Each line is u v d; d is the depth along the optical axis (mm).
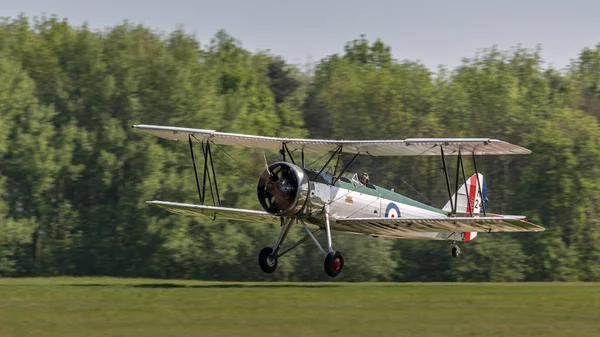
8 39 116688
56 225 105562
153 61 111375
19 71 107562
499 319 30922
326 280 107688
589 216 116125
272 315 31484
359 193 53500
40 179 103062
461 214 64125
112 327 28156
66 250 106500
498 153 50000
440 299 38156
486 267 110625
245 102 118188
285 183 49344
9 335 26344
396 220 51062
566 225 115062
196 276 107688
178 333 27000
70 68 111062
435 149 50625
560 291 44844
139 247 105562
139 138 107875
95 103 108625
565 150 114438
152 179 103562
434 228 54125
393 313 32406
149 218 103500
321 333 27203
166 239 102938
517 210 116688
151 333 26938
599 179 114312
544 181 115188
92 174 107562
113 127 106062
